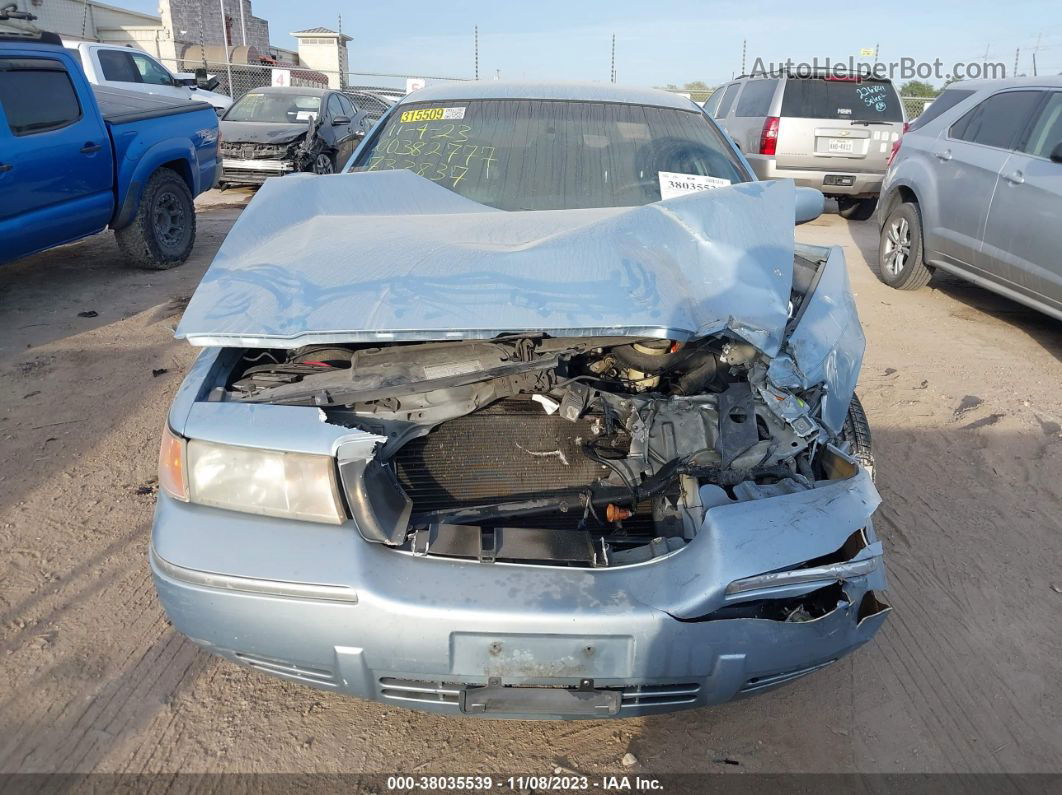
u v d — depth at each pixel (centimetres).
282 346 200
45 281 663
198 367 228
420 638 180
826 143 1006
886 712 244
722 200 262
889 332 599
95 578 290
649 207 263
